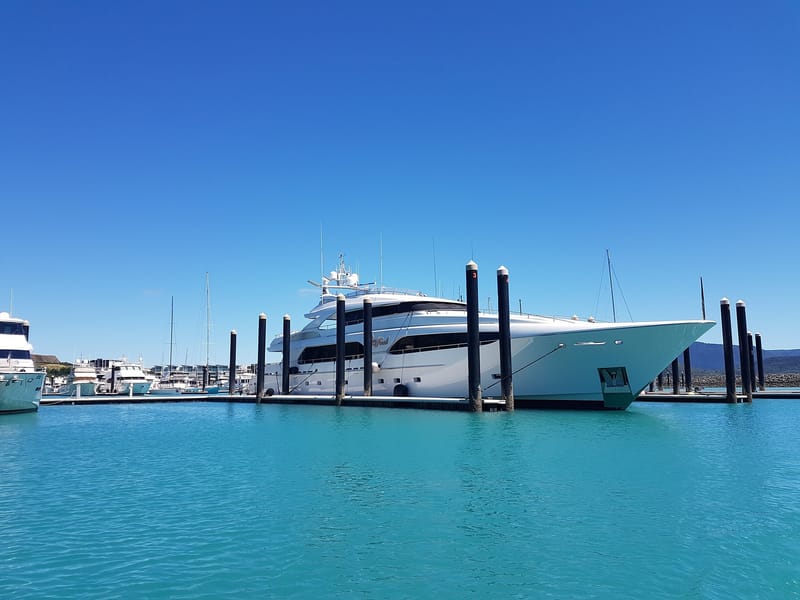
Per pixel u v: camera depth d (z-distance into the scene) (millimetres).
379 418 33531
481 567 9477
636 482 15305
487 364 36719
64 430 32656
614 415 32750
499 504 13195
